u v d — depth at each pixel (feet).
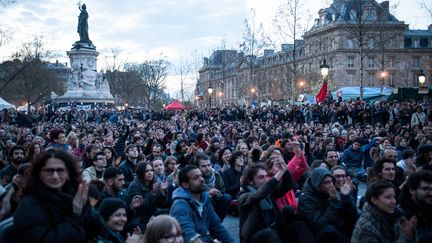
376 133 67.31
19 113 137.69
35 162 15.16
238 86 375.45
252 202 22.16
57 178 14.99
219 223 22.09
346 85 278.26
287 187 23.59
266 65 319.27
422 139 52.16
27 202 14.42
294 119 110.42
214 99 424.87
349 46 277.85
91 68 198.49
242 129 89.97
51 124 122.52
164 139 65.41
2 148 47.55
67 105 191.52
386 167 26.30
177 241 15.79
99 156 34.91
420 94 110.52
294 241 22.63
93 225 15.80
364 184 51.26
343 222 22.82
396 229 18.80
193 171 21.31
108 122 129.08
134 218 25.75
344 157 48.75
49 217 14.46
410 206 20.57
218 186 34.09
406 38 294.25
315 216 22.43
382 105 98.37
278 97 270.26
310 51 270.46
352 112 98.63
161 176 32.71
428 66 293.64
